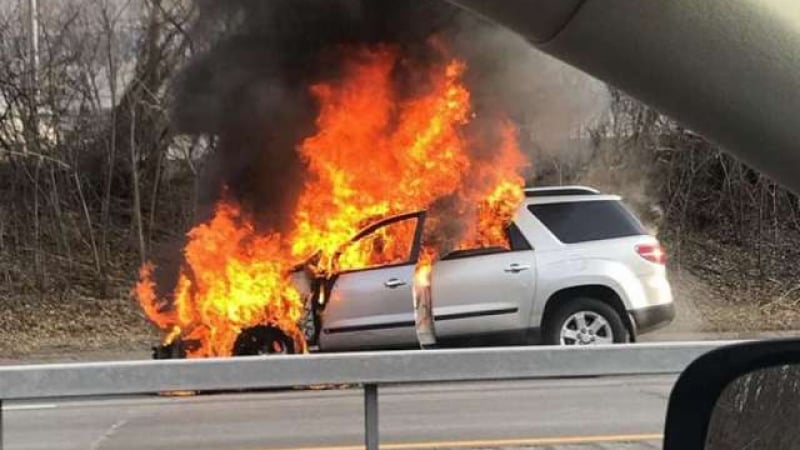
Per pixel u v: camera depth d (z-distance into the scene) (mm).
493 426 7395
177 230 16078
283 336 9500
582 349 4160
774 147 1471
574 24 1444
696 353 4246
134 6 16625
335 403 8375
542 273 9500
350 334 9188
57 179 16766
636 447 6695
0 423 3875
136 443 6934
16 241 16297
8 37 16625
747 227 17984
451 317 9273
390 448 6719
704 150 17609
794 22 1412
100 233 16625
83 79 16828
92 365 3834
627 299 9609
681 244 17672
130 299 15688
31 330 14844
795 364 2006
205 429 7402
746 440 1970
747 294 16625
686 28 1416
